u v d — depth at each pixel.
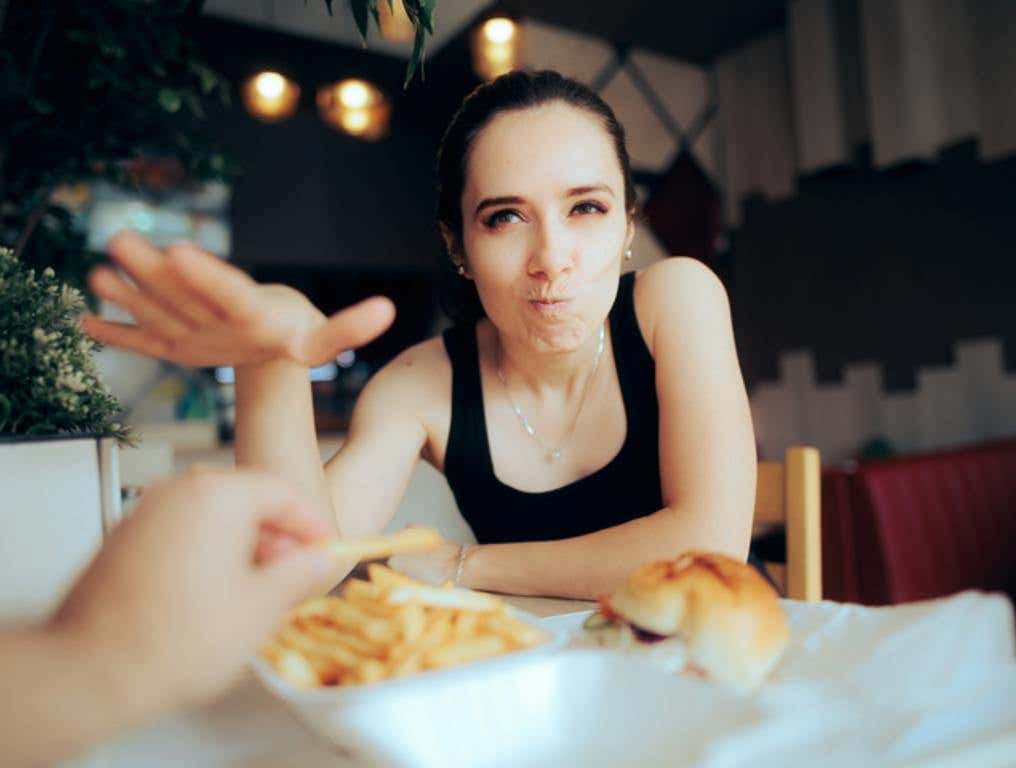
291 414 0.61
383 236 4.14
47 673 0.24
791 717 0.32
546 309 0.84
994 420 2.97
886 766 0.30
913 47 3.13
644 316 1.02
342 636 0.42
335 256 4.00
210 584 0.26
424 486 2.85
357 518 0.96
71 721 0.25
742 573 0.46
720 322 0.99
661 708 0.35
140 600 0.25
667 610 0.44
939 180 3.15
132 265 0.38
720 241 4.12
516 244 0.84
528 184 0.81
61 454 0.55
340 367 4.14
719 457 0.87
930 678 0.38
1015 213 2.90
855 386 3.52
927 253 3.21
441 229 1.08
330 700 0.34
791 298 3.81
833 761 0.30
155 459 2.25
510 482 1.05
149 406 3.38
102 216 3.23
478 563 0.85
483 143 0.84
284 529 0.32
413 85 3.82
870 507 1.88
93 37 1.36
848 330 3.54
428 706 0.35
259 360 0.46
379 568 0.50
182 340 0.43
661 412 0.95
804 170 3.60
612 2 3.41
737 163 4.07
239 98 3.70
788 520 1.05
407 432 1.07
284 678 0.38
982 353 3.01
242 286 0.40
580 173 0.81
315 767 0.37
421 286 4.38
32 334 0.58
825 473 2.00
